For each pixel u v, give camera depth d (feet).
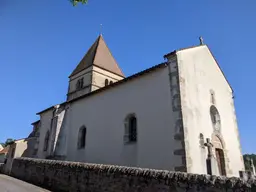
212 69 52.31
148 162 39.27
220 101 51.21
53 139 61.46
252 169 53.78
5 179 46.68
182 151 35.06
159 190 21.45
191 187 18.94
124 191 25.05
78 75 99.66
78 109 61.31
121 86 50.14
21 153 76.48
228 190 16.58
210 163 38.11
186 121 37.37
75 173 33.42
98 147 50.57
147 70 44.37
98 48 102.22
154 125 40.57
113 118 49.37
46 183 39.50
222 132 48.03
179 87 39.17
